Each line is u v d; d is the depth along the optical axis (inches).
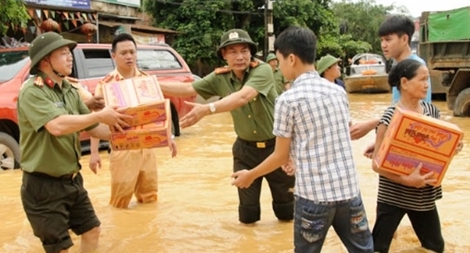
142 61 357.4
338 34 1200.8
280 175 176.4
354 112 584.4
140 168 205.5
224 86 175.0
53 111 134.0
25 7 446.3
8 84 284.8
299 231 115.4
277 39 117.3
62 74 141.6
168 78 368.2
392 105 142.8
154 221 187.5
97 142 188.9
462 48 494.0
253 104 166.7
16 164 283.0
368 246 117.2
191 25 792.9
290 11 898.7
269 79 166.1
